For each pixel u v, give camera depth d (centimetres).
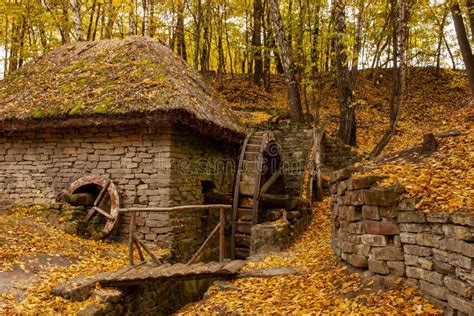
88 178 877
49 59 1127
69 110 851
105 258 718
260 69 2180
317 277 555
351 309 423
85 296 529
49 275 588
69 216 832
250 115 1636
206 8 2095
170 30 2147
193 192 966
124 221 866
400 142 1457
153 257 668
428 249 407
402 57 1079
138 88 864
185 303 788
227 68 3173
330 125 1605
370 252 485
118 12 1762
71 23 1595
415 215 424
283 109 1738
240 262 691
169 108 791
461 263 358
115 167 882
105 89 886
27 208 889
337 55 1329
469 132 611
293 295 512
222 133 1005
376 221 477
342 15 1241
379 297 430
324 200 1195
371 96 1980
